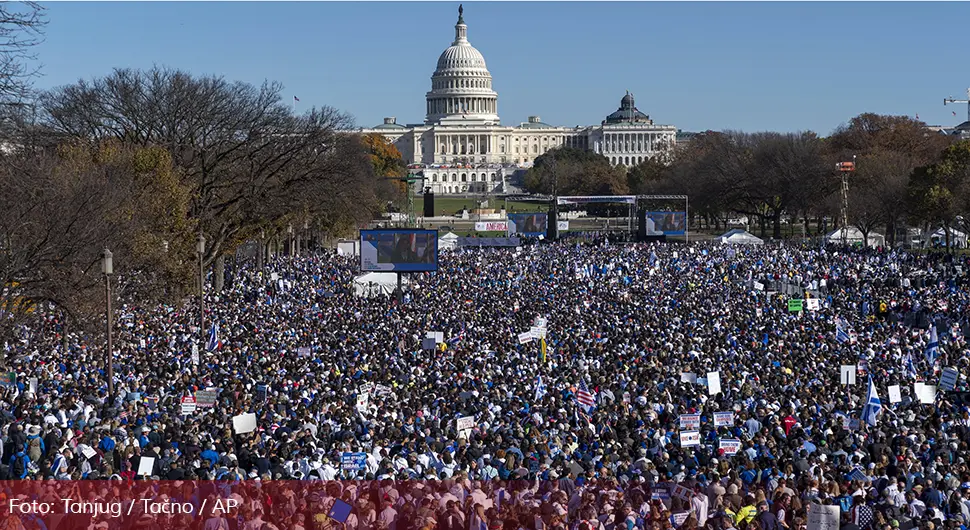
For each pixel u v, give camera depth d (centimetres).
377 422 5088
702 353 7644
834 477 4122
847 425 5181
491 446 4619
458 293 12456
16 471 4422
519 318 9994
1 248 7238
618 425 5094
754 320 9575
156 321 9906
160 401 5816
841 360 7275
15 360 7562
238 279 14850
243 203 13375
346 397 5925
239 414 5103
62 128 13075
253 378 6506
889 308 10806
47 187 7300
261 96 14662
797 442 4600
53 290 7762
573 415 5312
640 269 15412
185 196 11144
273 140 13875
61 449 4447
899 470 4131
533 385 6262
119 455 4462
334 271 16275
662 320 9500
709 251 18262
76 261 7900
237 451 4566
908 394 6172
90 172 9431
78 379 6562
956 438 4859
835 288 12775
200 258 10269
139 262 9919
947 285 13012
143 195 10488
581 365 7050
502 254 19112
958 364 7356
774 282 13300
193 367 7038
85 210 7975
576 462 4291
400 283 12638
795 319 9725
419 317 10231
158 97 13525
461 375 6456
